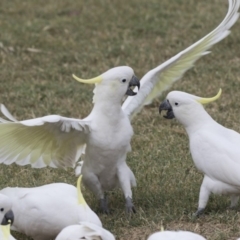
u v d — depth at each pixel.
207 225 10.66
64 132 10.84
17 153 10.85
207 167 10.77
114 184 11.55
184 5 24.20
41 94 17.14
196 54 12.56
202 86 17.17
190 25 21.97
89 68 18.94
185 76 18.02
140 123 15.20
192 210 11.19
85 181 11.42
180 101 11.05
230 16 12.49
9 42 20.86
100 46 20.66
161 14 23.27
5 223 10.01
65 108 16.28
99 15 23.52
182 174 12.53
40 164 11.20
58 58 19.72
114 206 11.83
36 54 20.20
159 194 11.80
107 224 10.93
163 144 13.89
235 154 10.58
